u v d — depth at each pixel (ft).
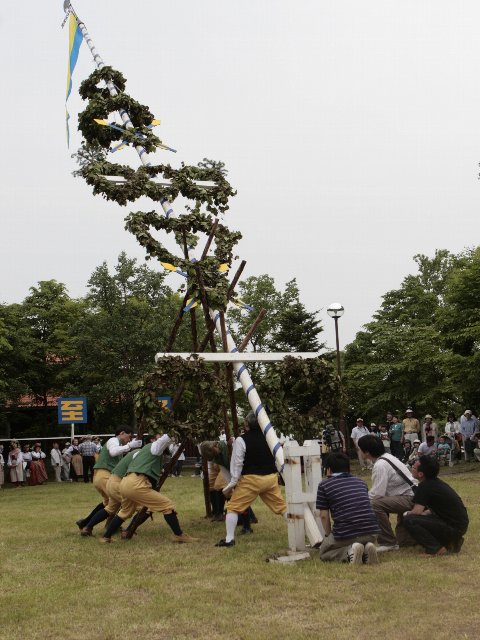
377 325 110.93
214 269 38.52
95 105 44.55
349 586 22.61
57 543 33.09
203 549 30.50
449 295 85.71
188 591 22.84
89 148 44.37
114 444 35.81
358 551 25.26
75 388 109.50
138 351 107.86
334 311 75.31
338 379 35.29
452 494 26.73
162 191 40.70
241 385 34.76
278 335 114.93
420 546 28.14
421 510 26.84
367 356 112.47
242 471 30.91
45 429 121.60
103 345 107.76
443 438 76.38
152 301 113.29
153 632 18.72
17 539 34.78
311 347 113.70
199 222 40.22
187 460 111.55
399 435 78.43
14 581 25.07
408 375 104.47
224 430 36.37
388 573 23.84
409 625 18.47
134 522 33.94
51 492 68.85
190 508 45.98
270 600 21.50
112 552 30.32
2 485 90.12
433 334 104.32
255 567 26.07
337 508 26.12
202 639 18.07
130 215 39.09
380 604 20.39
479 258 84.69
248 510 35.06
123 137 42.98
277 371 34.50
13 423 124.26
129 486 32.09
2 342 102.78
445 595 21.12
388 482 28.32
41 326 121.39
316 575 24.22
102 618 20.10
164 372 33.42
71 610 21.02
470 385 81.87
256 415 32.09
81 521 35.94
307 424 34.94
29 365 115.65
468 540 29.30
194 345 40.27
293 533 28.48
